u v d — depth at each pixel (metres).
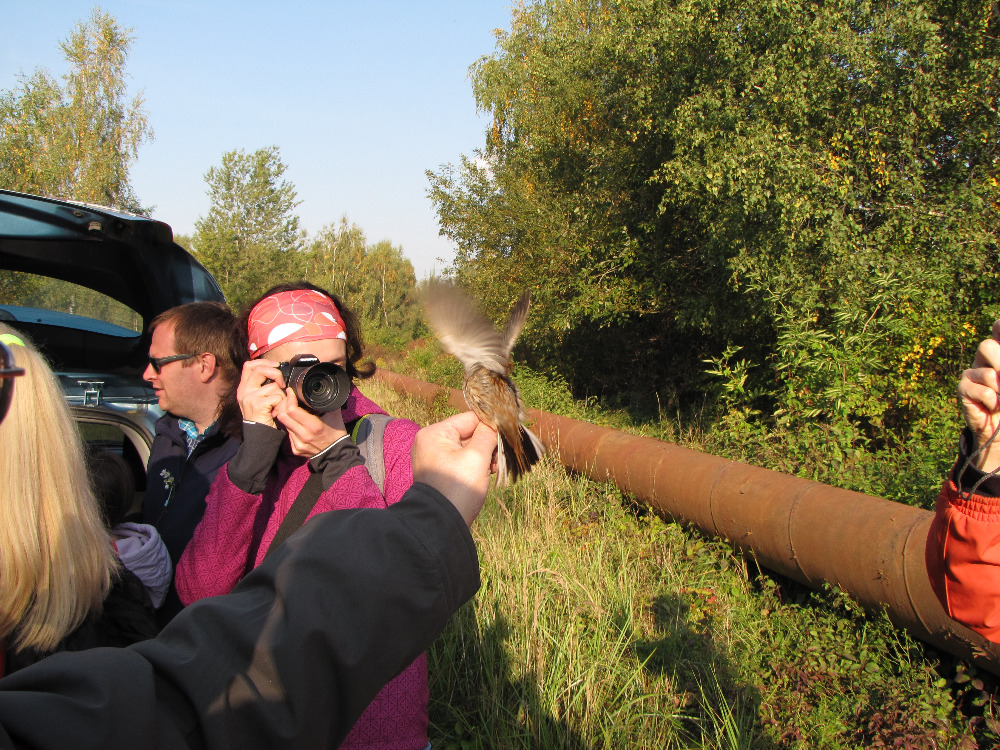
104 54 33.75
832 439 6.73
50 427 1.55
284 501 2.46
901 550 4.30
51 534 1.54
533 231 14.16
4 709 0.91
